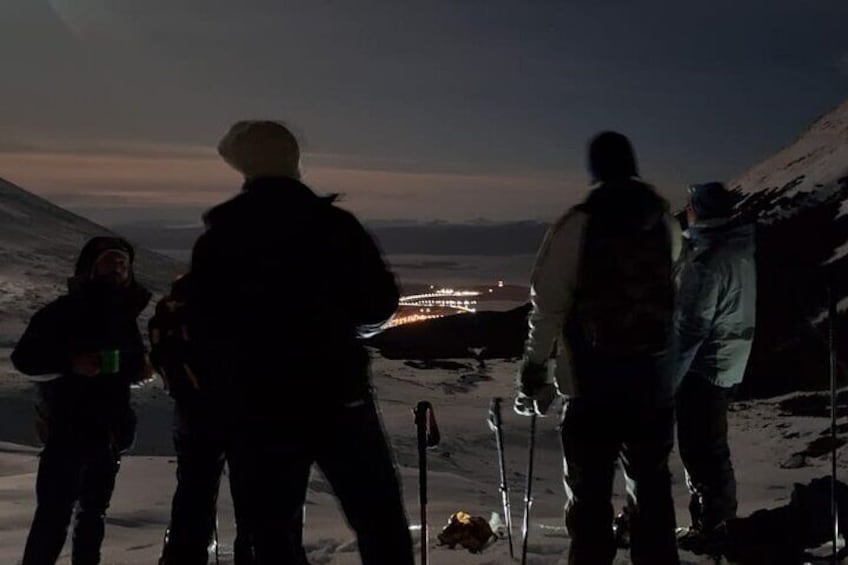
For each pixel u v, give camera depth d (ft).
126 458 40.75
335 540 21.71
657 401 13.35
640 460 13.64
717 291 16.78
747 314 17.21
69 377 16.12
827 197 109.70
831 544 17.43
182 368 14.42
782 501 33.50
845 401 77.66
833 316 16.49
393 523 11.41
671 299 13.46
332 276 11.25
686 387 17.85
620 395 13.24
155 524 27.71
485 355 132.26
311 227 11.30
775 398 84.33
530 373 13.89
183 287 12.51
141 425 69.97
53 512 16.10
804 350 85.97
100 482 16.67
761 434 73.67
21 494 31.04
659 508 13.56
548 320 13.51
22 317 120.47
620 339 13.09
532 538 20.97
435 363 124.98
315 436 11.17
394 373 116.37
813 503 17.06
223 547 21.56
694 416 17.81
